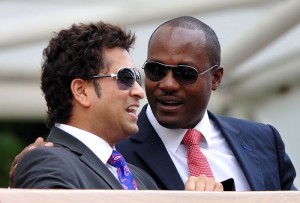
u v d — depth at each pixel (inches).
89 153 484.4
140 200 403.5
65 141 487.8
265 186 600.4
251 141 617.0
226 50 953.5
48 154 464.4
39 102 991.6
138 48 943.7
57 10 950.4
